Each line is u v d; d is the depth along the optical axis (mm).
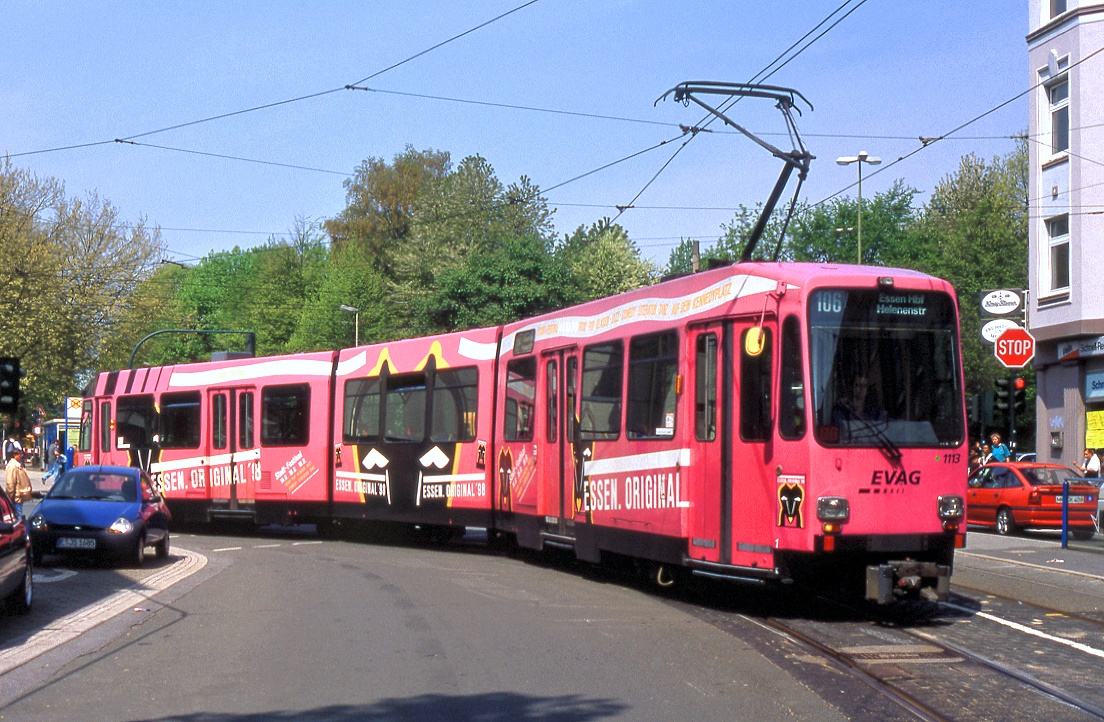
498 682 8500
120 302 52469
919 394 11562
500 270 56094
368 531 25000
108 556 17328
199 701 7961
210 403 24703
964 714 7488
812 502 11125
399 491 20578
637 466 13906
